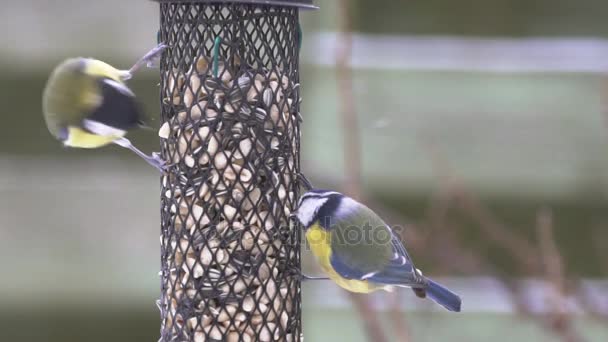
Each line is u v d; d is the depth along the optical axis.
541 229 10.74
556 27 12.41
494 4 12.38
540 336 11.49
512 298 10.80
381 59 12.04
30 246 11.29
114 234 11.38
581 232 11.88
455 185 11.35
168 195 7.16
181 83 7.06
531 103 12.02
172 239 7.14
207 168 6.99
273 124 7.09
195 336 7.04
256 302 7.05
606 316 10.80
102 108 7.10
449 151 11.78
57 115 7.27
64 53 11.23
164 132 7.17
